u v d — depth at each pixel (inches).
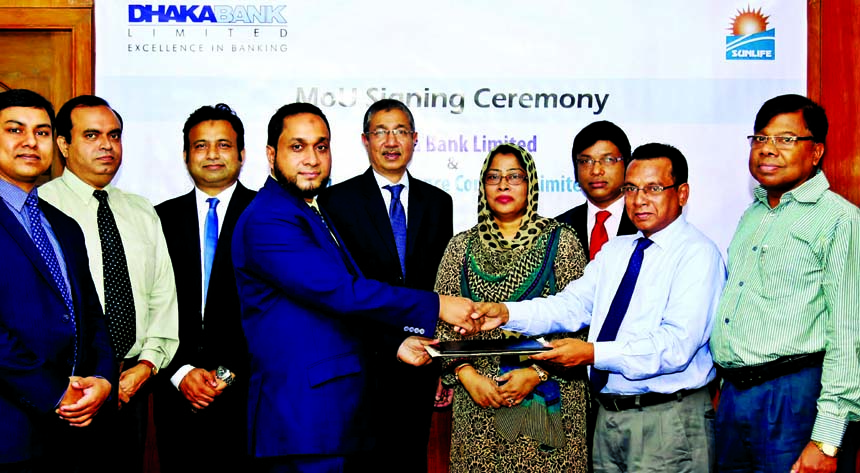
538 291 114.6
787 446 102.5
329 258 100.7
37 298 99.1
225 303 126.9
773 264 104.7
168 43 141.3
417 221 137.5
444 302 105.5
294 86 142.3
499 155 117.0
